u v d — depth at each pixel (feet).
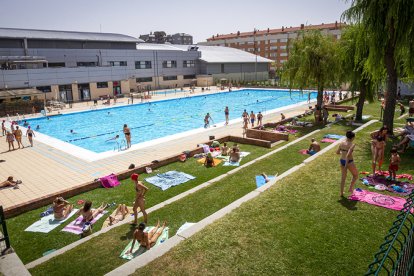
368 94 84.89
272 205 29.94
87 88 167.94
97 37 196.65
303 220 26.84
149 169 52.70
